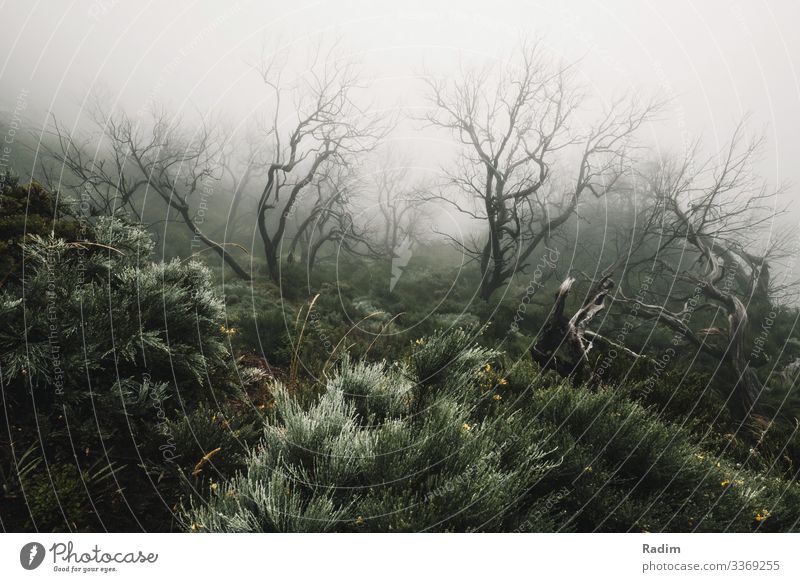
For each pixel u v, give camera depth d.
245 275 14.17
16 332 2.22
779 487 3.18
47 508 1.80
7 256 2.74
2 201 3.16
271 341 5.75
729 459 3.89
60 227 3.24
